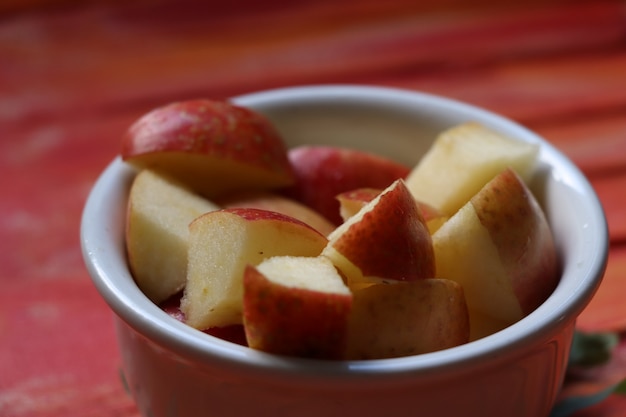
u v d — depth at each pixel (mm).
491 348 268
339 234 288
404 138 371
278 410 272
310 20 626
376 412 270
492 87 526
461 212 302
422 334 282
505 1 643
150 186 324
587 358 343
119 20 639
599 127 471
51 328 368
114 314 299
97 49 597
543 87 522
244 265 286
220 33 613
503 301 300
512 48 574
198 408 281
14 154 479
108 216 319
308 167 353
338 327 270
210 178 340
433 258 293
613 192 418
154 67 570
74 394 341
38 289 388
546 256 308
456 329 286
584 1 638
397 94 372
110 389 343
